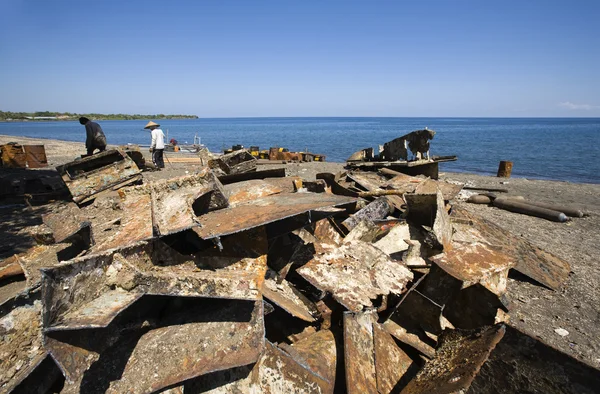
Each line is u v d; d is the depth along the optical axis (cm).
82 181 583
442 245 452
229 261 311
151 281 240
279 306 312
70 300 212
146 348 250
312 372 271
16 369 246
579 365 206
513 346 231
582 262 607
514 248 565
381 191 701
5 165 1352
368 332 314
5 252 510
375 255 421
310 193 449
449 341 280
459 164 2431
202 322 273
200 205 373
